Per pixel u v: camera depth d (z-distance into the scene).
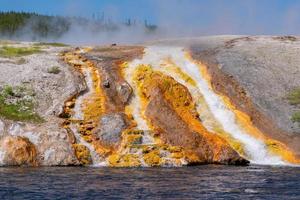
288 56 93.44
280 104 77.75
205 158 62.25
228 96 78.50
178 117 66.50
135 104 71.69
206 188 43.88
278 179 49.38
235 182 47.25
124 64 83.75
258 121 73.94
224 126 71.88
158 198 39.34
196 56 90.75
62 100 68.06
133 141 61.12
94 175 50.22
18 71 74.31
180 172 53.50
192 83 80.56
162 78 73.75
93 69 79.56
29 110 64.75
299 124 73.31
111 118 64.62
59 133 60.19
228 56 90.94
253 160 66.19
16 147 56.97
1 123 59.69
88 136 62.16
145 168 56.66
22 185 43.78
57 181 46.19
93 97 70.50
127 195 40.31
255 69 86.75
